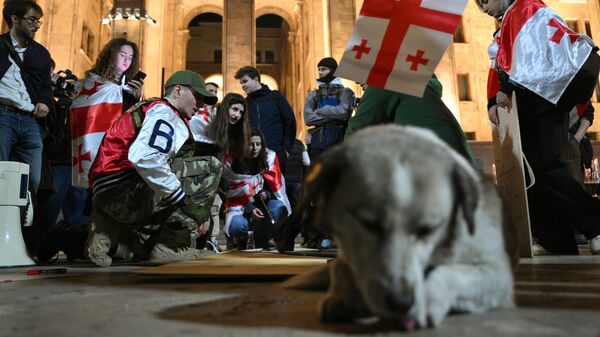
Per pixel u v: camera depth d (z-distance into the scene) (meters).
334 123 7.12
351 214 1.16
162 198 4.32
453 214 1.29
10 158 5.39
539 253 4.68
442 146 1.43
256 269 2.97
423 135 1.48
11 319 1.51
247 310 1.61
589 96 4.43
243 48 28.52
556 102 4.24
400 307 1.02
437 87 3.29
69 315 1.58
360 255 1.13
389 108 3.19
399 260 1.06
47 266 4.56
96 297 2.06
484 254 1.38
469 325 1.22
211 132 6.32
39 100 5.29
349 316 1.32
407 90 2.52
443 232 1.24
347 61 2.55
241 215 7.37
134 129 4.36
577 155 5.56
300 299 1.85
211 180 4.98
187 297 2.00
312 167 1.32
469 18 24.20
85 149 5.25
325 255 4.89
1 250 4.48
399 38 2.51
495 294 1.38
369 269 1.09
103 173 4.31
